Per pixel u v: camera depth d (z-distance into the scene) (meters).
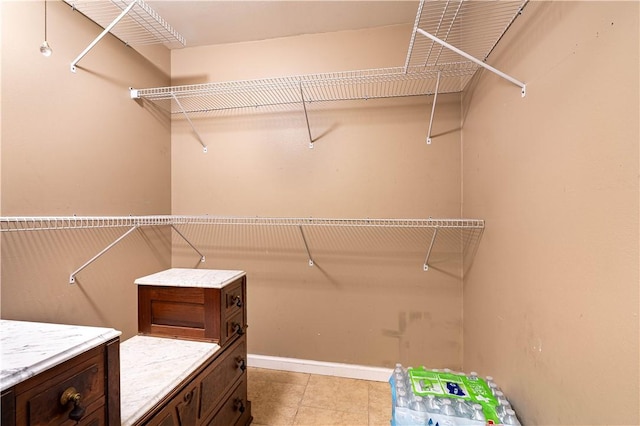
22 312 1.18
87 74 1.47
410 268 1.91
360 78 1.66
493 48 1.27
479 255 1.50
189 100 2.15
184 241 2.19
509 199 1.12
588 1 0.69
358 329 1.98
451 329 1.86
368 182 1.94
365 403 1.70
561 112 0.80
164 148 2.11
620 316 0.60
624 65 0.58
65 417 0.61
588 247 0.69
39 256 1.25
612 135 0.62
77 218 1.21
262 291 2.10
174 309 1.29
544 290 0.88
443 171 1.84
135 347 1.20
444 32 1.77
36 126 1.23
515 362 1.07
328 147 1.99
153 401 0.87
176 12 1.77
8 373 0.52
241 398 1.46
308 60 2.00
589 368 0.69
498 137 1.23
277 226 2.07
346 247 1.99
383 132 1.91
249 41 2.07
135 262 1.81
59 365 0.60
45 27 1.27
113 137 1.64
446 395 1.09
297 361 2.05
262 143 2.08
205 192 2.16
